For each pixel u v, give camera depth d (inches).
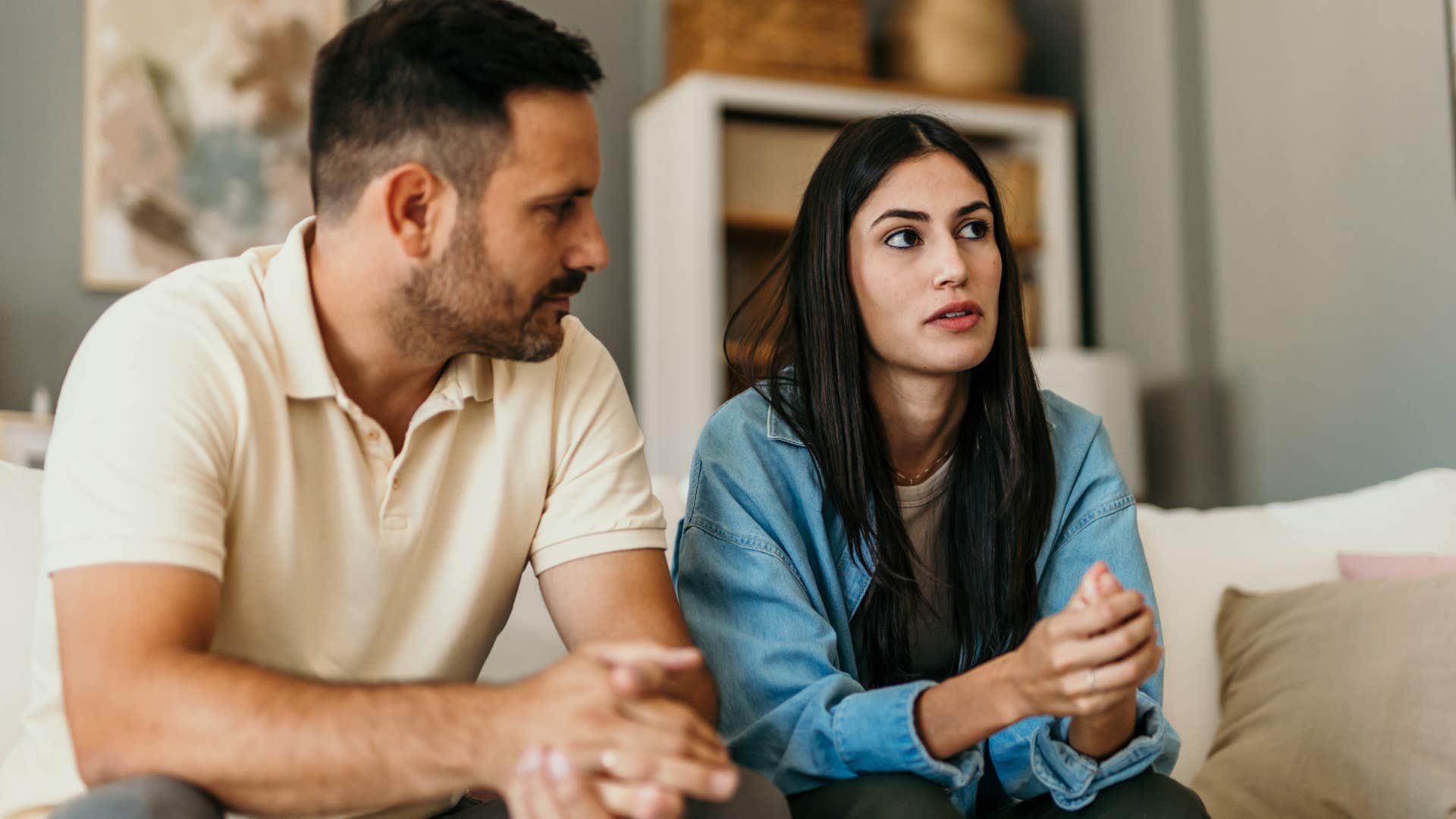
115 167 131.3
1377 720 56.1
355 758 31.9
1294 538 72.1
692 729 33.3
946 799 40.9
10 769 40.1
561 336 41.7
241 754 31.8
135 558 34.6
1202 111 134.7
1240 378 130.3
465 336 40.5
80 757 33.1
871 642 49.9
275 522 39.5
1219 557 69.2
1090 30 147.4
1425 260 109.4
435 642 42.5
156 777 31.1
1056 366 124.0
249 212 134.9
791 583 47.3
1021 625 50.4
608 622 43.3
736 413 51.6
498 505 43.6
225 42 134.6
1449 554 68.8
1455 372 106.3
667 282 138.6
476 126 38.4
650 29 152.8
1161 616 66.1
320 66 40.6
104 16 131.7
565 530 44.5
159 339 37.9
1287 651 62.1
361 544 41.1
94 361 37.7
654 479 62.4
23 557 50.7
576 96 39.8
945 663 51.9
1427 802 53.0
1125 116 141.8
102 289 131.0
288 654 40.3
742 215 135.4
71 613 34.3
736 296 138.1
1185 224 133.9
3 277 128.7
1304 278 121.9
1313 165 121.0
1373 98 114.6
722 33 134.5
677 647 43.1
